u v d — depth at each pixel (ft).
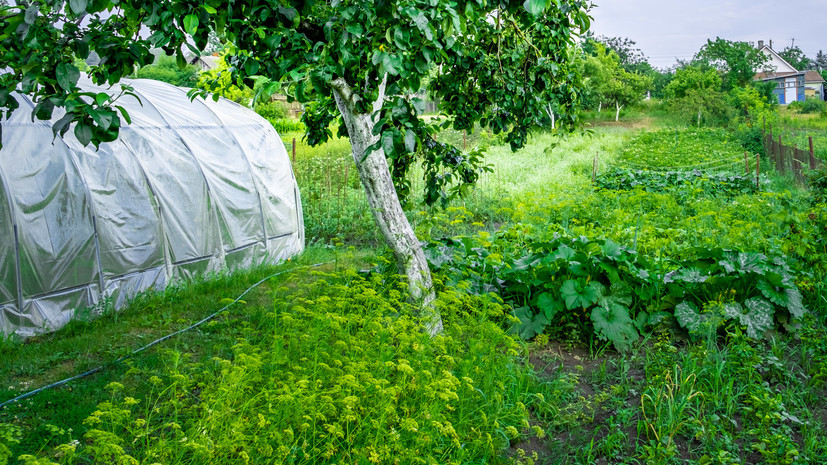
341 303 16.81
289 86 13.12
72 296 21.97
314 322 15.92
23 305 20.42
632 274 19.74
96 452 9.75
